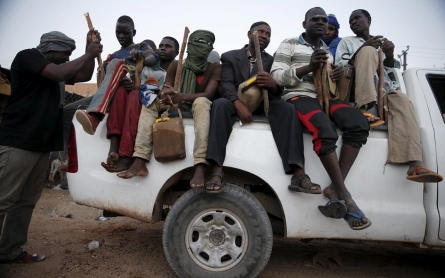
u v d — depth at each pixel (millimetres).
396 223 2895
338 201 2629
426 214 2922
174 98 3029
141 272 3104
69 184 3096
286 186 2898
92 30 3150
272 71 3377
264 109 3068
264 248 2779
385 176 2943
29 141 2889
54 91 3084
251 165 2906
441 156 2943
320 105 3119
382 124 3057
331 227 2904
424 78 3254
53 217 5168
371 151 2973
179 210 2867
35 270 3043
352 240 3119
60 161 7672
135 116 2996
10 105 2938
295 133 2865
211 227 2865
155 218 3057
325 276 3205
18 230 3146
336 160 2795
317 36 3465
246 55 3670
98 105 2826
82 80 3516
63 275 2977
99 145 3043
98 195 2975
